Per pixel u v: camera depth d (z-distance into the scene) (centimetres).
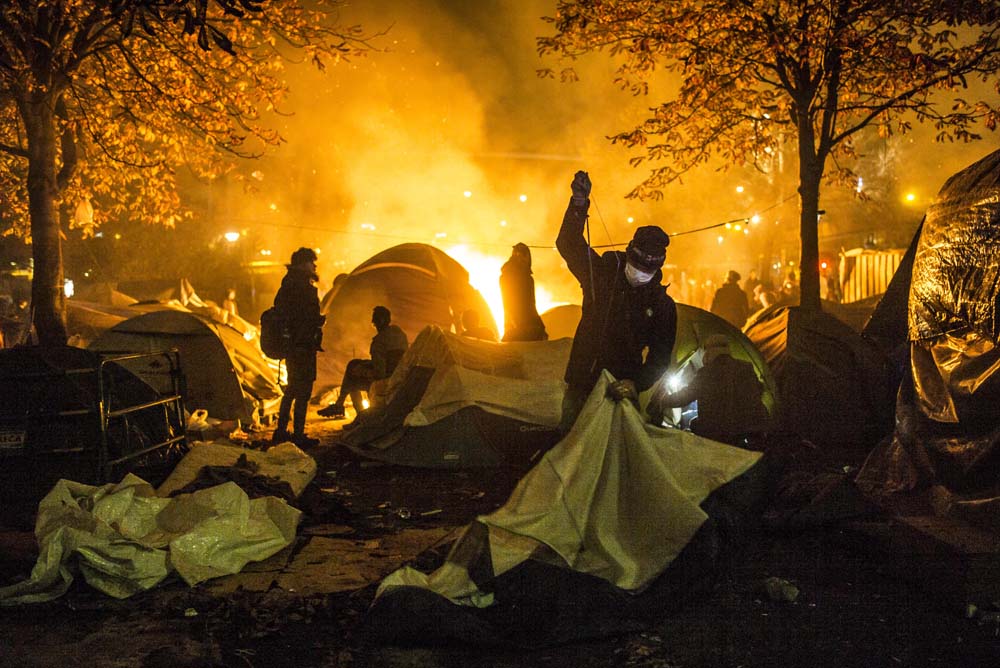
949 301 633
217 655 423
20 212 1850
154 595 500
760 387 961
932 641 434
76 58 1216
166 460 754
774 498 614
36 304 1236
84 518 513
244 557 552
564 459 469
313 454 946
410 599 433
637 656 418
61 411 652
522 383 885
